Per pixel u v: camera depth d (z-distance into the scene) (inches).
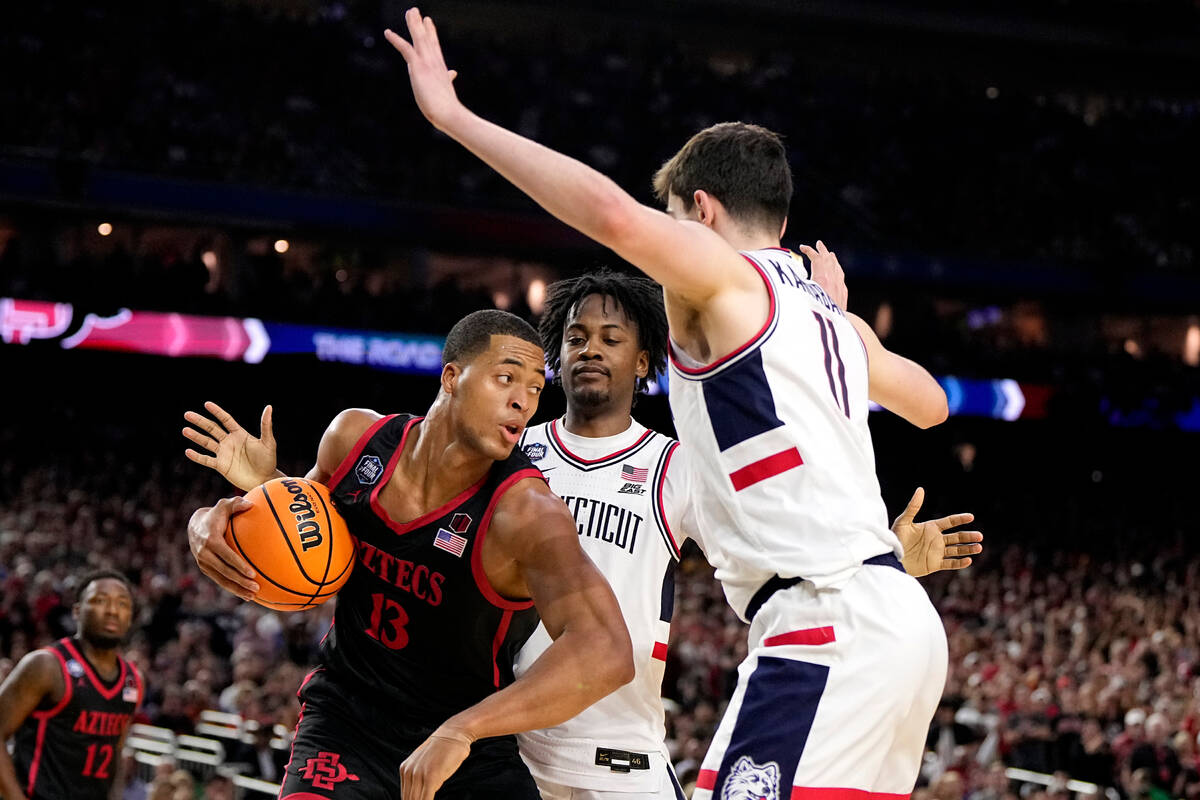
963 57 1168.2
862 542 108.9
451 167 909.8
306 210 830.5
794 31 1126.4
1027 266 939.3
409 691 133.6
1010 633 678.5
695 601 614.2
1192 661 591.5
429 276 994.1
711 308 111.0
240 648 499.2
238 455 143.3
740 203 120.4
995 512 962.1
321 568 130.7
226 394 859.4
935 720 482.9
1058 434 971.9
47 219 894.4
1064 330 1084.5
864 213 989.2
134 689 246.4
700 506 117.4
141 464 836.6
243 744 411.5
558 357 177.3
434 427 130.5
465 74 998.4
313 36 967.6
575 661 117.1
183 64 919.7
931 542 136.3
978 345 989.8
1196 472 983.6
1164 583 834.2
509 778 134.9
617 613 121.0
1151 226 1040.8
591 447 163.6
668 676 534.0
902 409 138.8
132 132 847.1
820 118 1067.3
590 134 1000.2
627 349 163.3
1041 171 1064.2
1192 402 979.9
